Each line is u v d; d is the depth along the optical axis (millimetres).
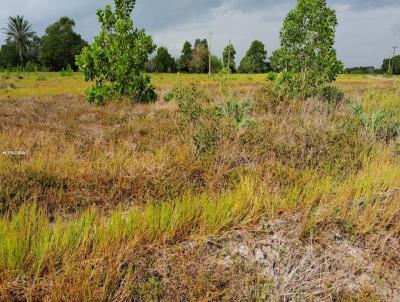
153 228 3445
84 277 2713
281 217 3889
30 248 3057
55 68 85688
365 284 2994
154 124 8961
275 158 5996
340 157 5816
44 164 5391
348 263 3178
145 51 14812
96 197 4621
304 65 12539
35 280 2717
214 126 7070
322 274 3074
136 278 2908
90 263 2904
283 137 6832
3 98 15789
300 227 3584
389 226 3779
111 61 14367
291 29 12312
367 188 4348
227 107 9039
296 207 4086
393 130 7680
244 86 24406
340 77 48281
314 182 4883
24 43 82000
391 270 3166
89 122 9938
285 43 12617
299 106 10102
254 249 3309
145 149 6824
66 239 3115
